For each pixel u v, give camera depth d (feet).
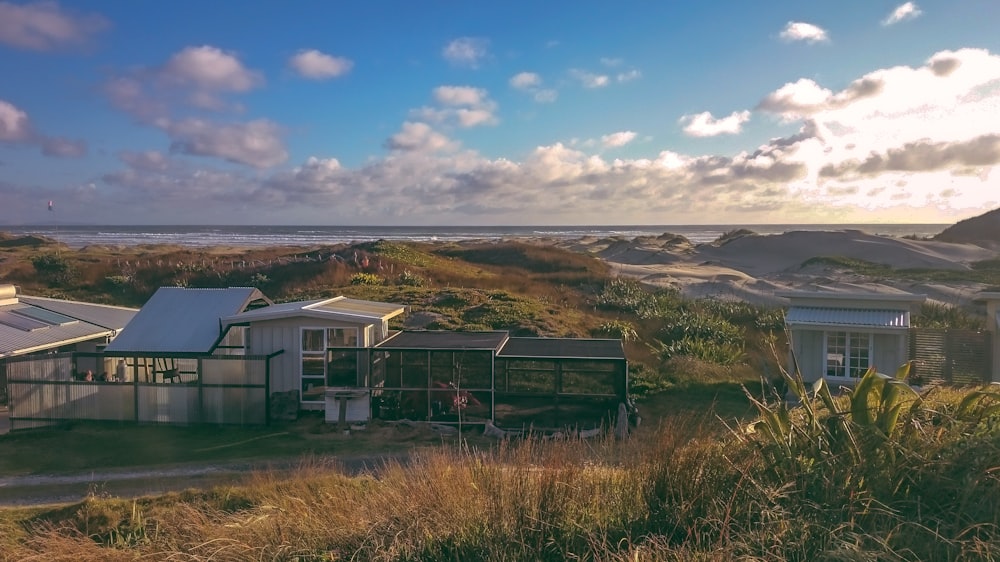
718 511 14.49
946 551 12.66
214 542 16.42
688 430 18.60
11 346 56.13
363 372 49.96
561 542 14.74
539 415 47.93
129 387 50.42
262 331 52.90
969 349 51.19
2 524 24.25
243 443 44.47
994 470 13.94
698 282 130.62
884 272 142.41
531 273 138.21
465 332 58.23
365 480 25.95
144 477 36.17
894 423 15.67
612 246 242.99
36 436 47.01
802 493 14.57
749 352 67.87
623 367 48.39
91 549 18.15
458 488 16.84
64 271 123.75
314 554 15.55
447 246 199.93
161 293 61.11
